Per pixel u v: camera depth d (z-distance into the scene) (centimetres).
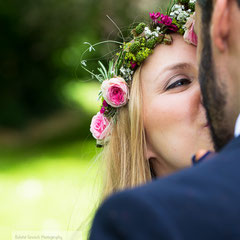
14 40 2100
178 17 253
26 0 1942
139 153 259
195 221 112
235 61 137
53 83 2253
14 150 1627
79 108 2311
